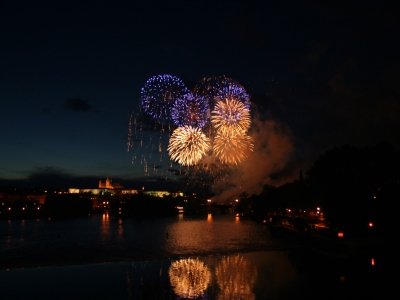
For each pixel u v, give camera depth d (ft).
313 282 232.53
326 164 385.09
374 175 363.97
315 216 525.34
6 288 234.99
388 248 323.37
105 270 284.41
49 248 411.95
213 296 211.61
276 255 332.80
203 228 624.18
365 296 206.39
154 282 242.78
